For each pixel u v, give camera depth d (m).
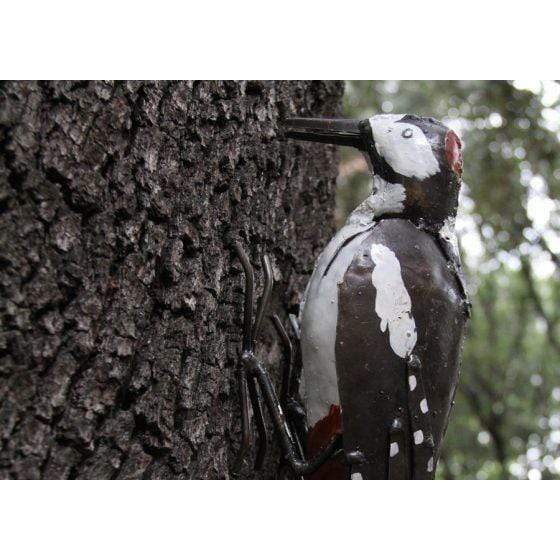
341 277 1.59
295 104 2.25
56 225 1.35
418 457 1.56
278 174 2.11
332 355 1.57
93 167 1.42
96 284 1.41
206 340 1.69
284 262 2.16
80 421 1.36
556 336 5.43
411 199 1.66
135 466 1.46
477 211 4.25
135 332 1.47
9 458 1.26
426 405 1.57
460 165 1.74
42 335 1.32
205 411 1.66
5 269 1.27
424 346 1.58
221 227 1.79
